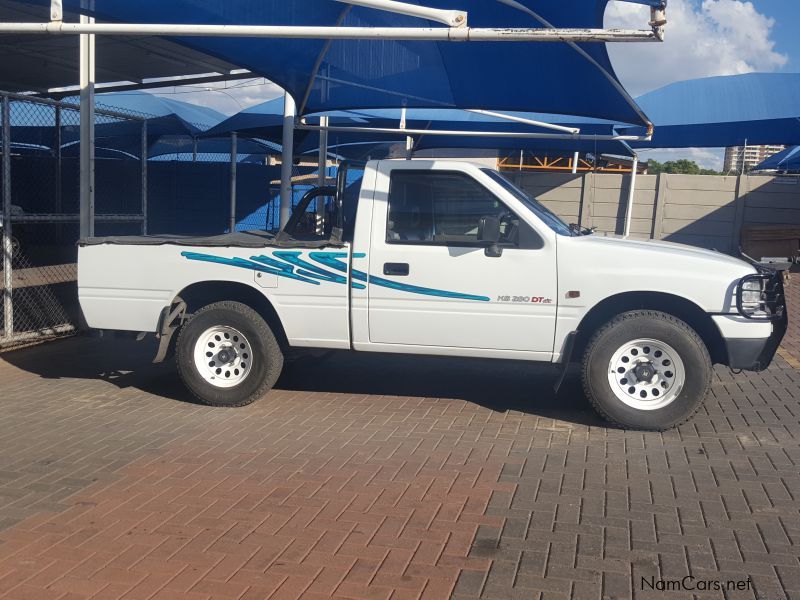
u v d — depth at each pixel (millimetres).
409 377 8172
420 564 4109
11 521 4648
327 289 6750
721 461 5625
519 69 9125
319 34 5645
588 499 4949
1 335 9719
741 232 18859
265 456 5766
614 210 19844
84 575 4008
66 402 7238
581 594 3805
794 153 23219
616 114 10008
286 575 4000
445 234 6574
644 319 6223
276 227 20125
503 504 4875
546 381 8039
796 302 13430
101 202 19672
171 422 6617
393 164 6660
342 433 6309
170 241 7023
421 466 5551
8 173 9047
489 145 17062
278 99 16953
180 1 7008
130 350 9555
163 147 24812
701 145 18188
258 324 6918
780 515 4691
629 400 6312
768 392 7508
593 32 5270
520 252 6383
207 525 4590
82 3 7086
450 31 5395
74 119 18547
